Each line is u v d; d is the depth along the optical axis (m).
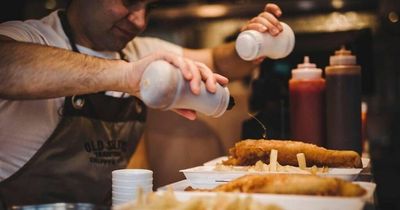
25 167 1.95
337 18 2.91
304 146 1.53
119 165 2.18
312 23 2.93
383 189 3.92
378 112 4.05
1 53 1.57
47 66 1.53
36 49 1.58
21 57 1.55
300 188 1.10
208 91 1.32
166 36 3.30
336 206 1.03
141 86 1.23
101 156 2.12
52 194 1.99
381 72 3.90
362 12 2.91
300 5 2.93
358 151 1.83
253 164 1.59
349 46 2.44
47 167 1.98
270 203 1.00
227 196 0.99
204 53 2.61
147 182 1.31
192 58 2.58
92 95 2.07
